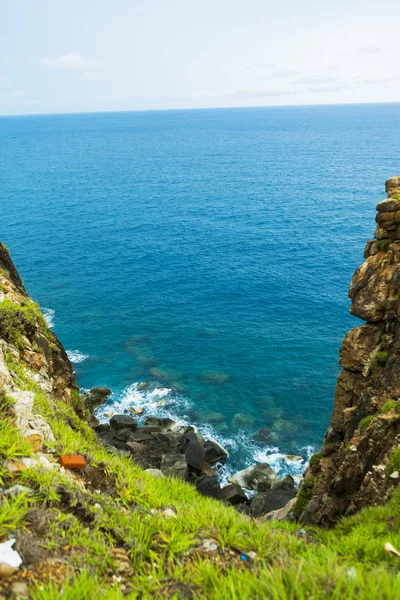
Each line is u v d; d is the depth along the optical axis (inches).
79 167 7057.1
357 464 495.5
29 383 451.2
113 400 1423.5
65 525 223.8
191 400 1425.9
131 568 217.2
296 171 6205.7
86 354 1704.0
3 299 579.5
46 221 3735.2
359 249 2888.8
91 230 3476.9
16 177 6048.2
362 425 528.1
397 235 605.6
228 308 2113.7
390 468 427.8
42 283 2439.7
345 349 635.5
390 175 5521.7
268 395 1448.1
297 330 1879.9
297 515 611.8
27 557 193.8
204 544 244.4
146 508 277.4
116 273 2598.4
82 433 493.4
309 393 1456.7
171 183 5536.4
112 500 268.4
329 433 648.4
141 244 3129.9
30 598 173.6
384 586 167.3
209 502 318.3
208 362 1640.0
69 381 685.3
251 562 234.8
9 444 263.0
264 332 1865.2
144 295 2281.0
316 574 180.5
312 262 2694.4
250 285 2384.4
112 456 381.4
